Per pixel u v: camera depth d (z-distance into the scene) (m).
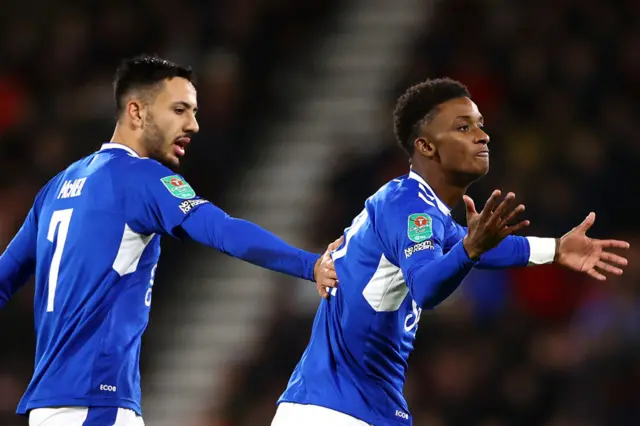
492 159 36.97
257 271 36.75
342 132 40.00
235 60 40.50
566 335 32.78
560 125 37.59
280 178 38.88
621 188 35.78
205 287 36.78
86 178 16.67
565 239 16.83
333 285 15.27
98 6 42.81
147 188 16.20
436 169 16.75
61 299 16.25
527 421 31.83
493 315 33.53
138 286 16.45
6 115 40.47
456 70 39.19
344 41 43.34
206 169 37.59
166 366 35.41
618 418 30.78
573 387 31.66
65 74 41.50
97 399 15.82
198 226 15.90
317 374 16.41
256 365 34.06
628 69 39.06
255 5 42.34
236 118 39.31
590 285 33.31
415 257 14.89
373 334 16.25
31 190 37.25
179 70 17.52
